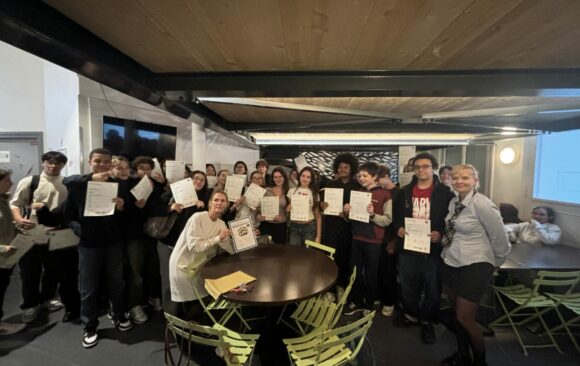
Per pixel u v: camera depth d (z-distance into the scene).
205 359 2.04
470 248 1.76
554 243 3.05
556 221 3.51
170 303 2.62
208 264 2.03
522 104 2.42
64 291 2.50
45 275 2.66
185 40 1.28
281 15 1.07
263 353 2.08
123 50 1.38
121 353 2.11
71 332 2.36
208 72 1.66
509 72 1.57
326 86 1.64
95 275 2.20
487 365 2.00
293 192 2.83
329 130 3.52
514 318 2.54
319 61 1.49
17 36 1.03
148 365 1.99
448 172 2.95
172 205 2.50
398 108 2.62
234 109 2.69
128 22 1.13
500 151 4.63
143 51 1.39
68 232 2.46
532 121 3.16
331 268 1.96
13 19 0.93
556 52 1.34
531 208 4.02
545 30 1.14
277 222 2.86
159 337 2.29
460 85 1.59
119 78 1.48
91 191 2.05
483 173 5.02
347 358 1.51
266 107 2.42
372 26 1.13
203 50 1.38
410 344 2.22
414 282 2.38
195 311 2.42
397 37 1.22
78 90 3.18
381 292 2.75
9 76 3.75
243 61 1.50
